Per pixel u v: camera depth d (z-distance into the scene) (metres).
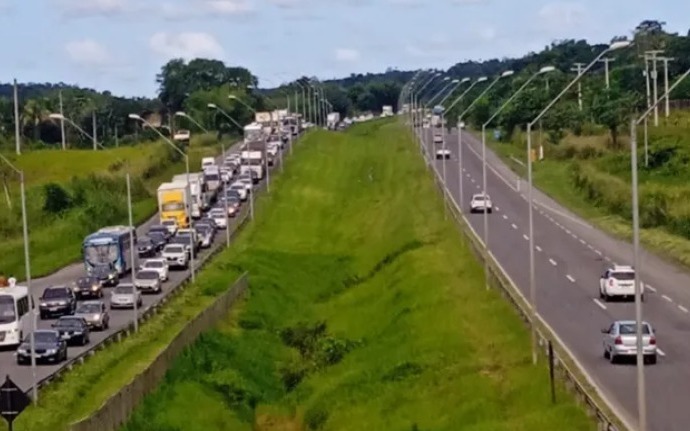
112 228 113.50
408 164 184.75
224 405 69.19
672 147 142.38
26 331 78.69
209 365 75.81
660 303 77.69
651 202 117.75
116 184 158.38
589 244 107.69
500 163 179.50
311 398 71.50
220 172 166.00
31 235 129.62
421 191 151.75
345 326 91.75
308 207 157.50
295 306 104.56
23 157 170.88
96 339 78.50
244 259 115.12
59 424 54.41
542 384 54.53
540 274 91.38
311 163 195.12
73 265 118.50
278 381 80.50
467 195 148.12
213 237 130.25
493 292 82.00
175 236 121.19
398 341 75.62
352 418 62.81
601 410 46.53
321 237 137.50
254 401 72.75
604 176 140.88
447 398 58.34
